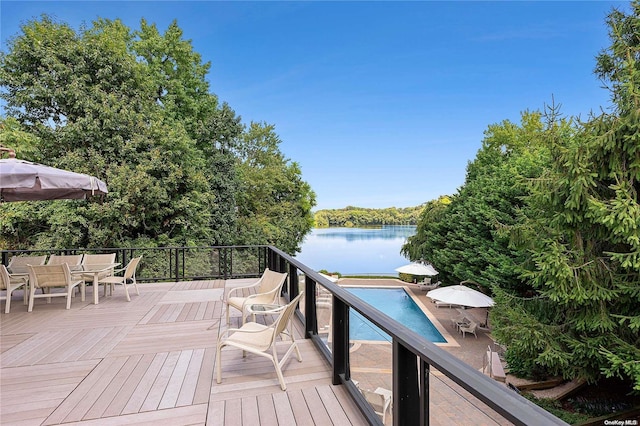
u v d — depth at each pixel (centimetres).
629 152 536
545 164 993
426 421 151
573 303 614
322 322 351
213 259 801
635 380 560
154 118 1203
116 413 227
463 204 1477
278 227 1948
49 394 253
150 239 1171
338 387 264
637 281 561
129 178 1040
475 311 1304
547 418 85
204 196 1280
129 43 1400
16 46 1033
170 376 283
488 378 112
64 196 517
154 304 532
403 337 162
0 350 340
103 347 349
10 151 424
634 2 696
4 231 1012
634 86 550
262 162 2214
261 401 243
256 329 301
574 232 603
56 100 1058
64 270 493
